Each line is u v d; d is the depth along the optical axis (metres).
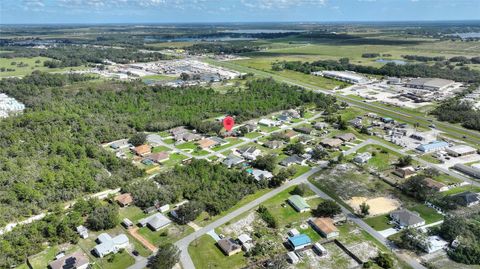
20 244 93.50
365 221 108.81
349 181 134.38
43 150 145.88
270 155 148.50
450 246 95.69
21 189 114.00
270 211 114.44
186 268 89.31
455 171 140.75
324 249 95.00
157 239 100.81
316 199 121.69
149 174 139.62
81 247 97.25
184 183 126.44
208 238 100.81
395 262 90.75
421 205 116.88
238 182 128.12
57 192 119.31
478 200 117.50
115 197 120.69
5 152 140.62
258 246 95.69
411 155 156.38
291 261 91.75
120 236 99.00
